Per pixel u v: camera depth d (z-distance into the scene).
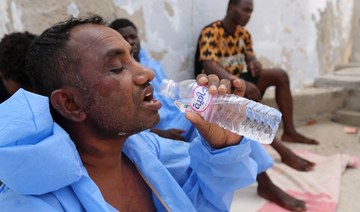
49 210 0.60
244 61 2.82
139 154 0.83
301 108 3.57
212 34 2.55
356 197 2.06
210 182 0.88
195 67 2.72
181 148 1.00
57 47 0.66
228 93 0.85
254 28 3.26
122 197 0.80
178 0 2.58
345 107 3.92
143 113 0.68
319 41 4.12
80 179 0.66
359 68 4.37
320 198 2.00
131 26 2.07
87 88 0.65
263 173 1.94
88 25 0.68
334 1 4.25
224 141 0.82
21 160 0.54
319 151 2.81
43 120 0.58
